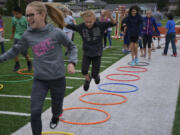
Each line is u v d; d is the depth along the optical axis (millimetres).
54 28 3184
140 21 9203
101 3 68312
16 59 8219
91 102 5152
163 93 5898
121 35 19625
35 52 3133
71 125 4027
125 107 4941
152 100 5379
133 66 9328
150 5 59531
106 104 5070
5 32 23516
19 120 4160
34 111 3049
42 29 3105
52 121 3492
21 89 6109
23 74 7875
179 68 8914
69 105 5031
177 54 12422
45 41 3092
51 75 3127
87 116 4457
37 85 3168
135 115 4500
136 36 9328
